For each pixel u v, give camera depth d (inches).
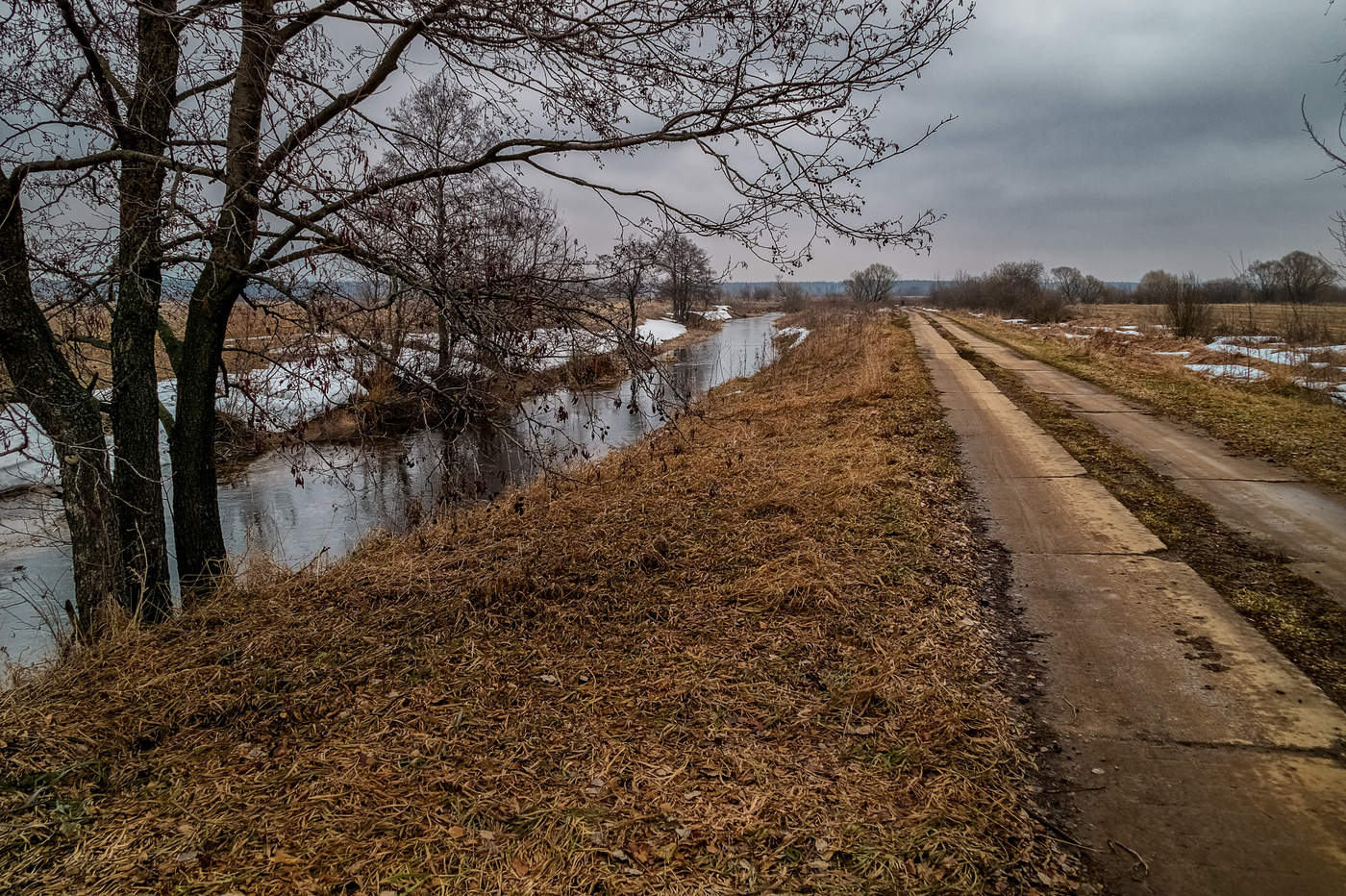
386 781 105.3
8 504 362.0
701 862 88.5
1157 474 291.7
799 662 139.7
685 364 909.8
